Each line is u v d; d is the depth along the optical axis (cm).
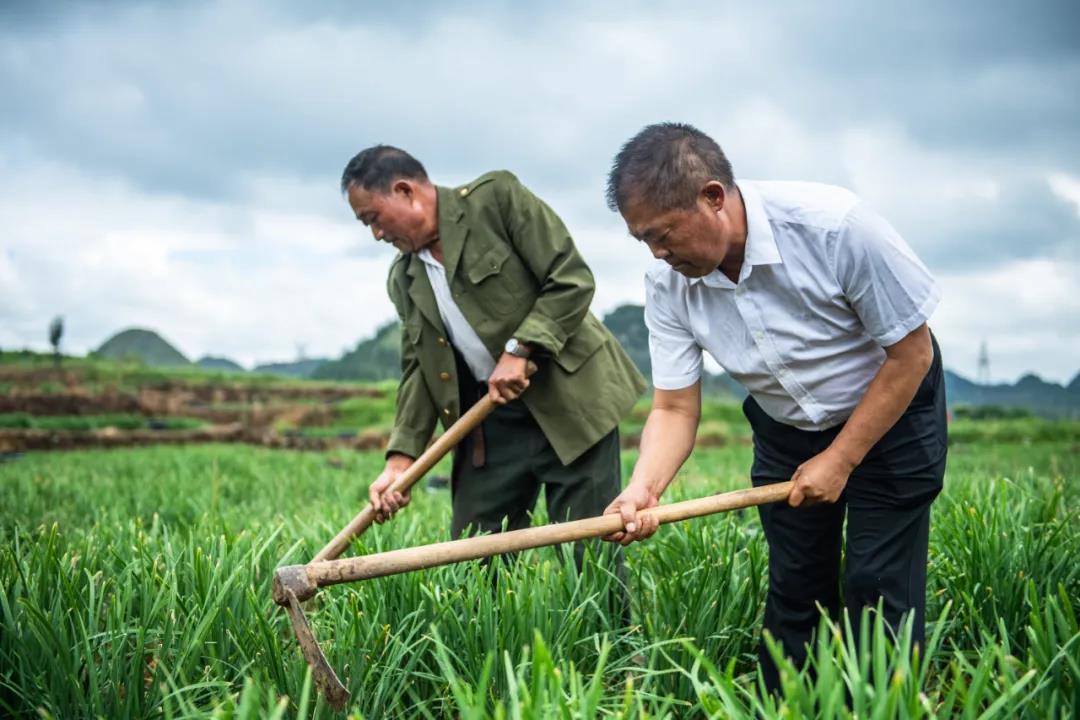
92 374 4084
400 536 482
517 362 418
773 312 329
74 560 393
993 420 3409
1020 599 393
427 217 429
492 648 356
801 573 369
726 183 310
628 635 400
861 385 339
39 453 2141
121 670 335
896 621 338
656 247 310
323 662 309
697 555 435
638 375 469
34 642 334
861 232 310
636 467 362
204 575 375
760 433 371
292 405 3700
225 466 1385
